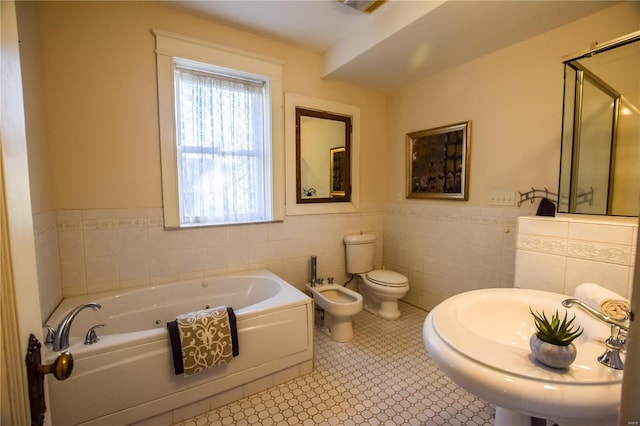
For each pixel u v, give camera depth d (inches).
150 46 80.7
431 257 111.7
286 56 102.0
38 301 21.6
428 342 36.9
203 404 63.5
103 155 77.2
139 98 80.4
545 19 71.8
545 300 48.0
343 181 119.8
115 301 77.2
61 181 72.9
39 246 63.4
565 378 28.1
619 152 57.7
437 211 108.6
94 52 74.5
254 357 69.1
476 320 46.3
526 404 27.9
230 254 97.0
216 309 66.6
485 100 91.8
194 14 84.7
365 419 61.2
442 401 66.6
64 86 71.8
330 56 104.3
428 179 111.3
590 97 60.5
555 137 76.9
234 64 91.5
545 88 78.2
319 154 112.8
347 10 81.7
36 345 20.6
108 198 78.5
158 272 86.0
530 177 82.1
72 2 71.6
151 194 83.7
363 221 126.1
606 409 26.4
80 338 57.2
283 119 103.4
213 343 61.7
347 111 117.3
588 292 44.8
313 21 87.4
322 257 116.1
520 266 63.2
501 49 87.0
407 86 118.1
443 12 69.0
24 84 60.4
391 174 127.4
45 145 68.8
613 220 57.3
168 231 86.8
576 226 54.9
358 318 110.0
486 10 68.1
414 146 116.4
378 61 95.7
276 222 104.9
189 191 90.3
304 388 71.2
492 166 91.0
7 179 17.9
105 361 54.1
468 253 99.0
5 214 17.6
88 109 74.7
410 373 76.9
